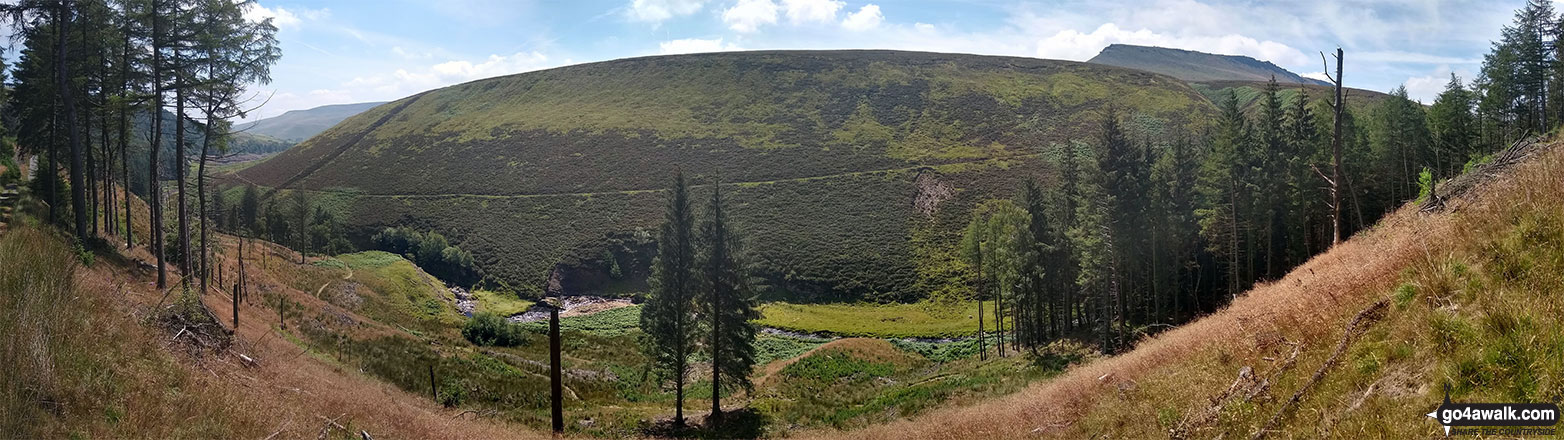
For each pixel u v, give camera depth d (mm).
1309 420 7781
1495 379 6406
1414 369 7344
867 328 71812
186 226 31625
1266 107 42688
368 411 19391
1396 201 49406
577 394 39219
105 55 32125
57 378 9461
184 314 19781
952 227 93375
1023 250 44844
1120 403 12703
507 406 33188
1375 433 6695
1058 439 12961
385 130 159375
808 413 32781
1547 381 6020
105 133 39688
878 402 31906
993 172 107562
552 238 99000
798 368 46250
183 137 31562
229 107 30766
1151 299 49844
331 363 29656
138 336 14023
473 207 109375
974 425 17703
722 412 34406
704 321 35500
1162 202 41031
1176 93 145125
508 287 90500
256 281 48375
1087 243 40594
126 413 10180
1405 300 8734
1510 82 47375
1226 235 42938
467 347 50156
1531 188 9242
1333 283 12180
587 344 58938
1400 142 49750
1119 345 38406
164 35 27906
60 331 10531
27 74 35938
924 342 64062
